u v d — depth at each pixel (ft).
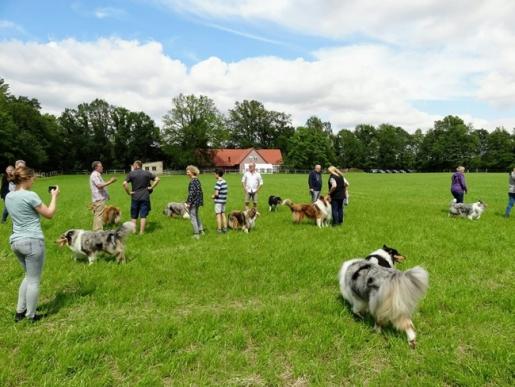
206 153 287.07
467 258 27.37
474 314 17.80
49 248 30.19
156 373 13.35
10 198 16.39
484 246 30.45
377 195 79.66
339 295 20.52
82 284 21.95
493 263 25.85
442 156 338.13
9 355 14.58
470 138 334.65
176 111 270.46
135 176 35.68
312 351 14.75
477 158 329.31
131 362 13.94
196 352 14.52
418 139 370.53
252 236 35.47
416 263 26.32
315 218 40.75
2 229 37.76
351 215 48.37
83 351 14.35
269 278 23.09
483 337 15.65
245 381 13.08
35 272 16.96
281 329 16.42
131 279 22.93
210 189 100.22
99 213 34.09
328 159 312.50
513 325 16.84
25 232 16.48
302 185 115.55
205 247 31.09
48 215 16.99
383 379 13.07
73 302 19.40
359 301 17.16
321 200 40.70
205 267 25.50
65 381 12.87
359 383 12.85
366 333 16.12
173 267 25.31
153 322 17.26
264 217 47.67
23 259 17.01
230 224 38.70
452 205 47.01
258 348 15.26
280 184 121.80
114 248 25.91
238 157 313.53
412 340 14.93
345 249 29.89
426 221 43.29
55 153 260.62
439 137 342.03
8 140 198.08
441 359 14.02
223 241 33.40
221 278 23.16
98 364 13.87
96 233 25.93
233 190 95.04
